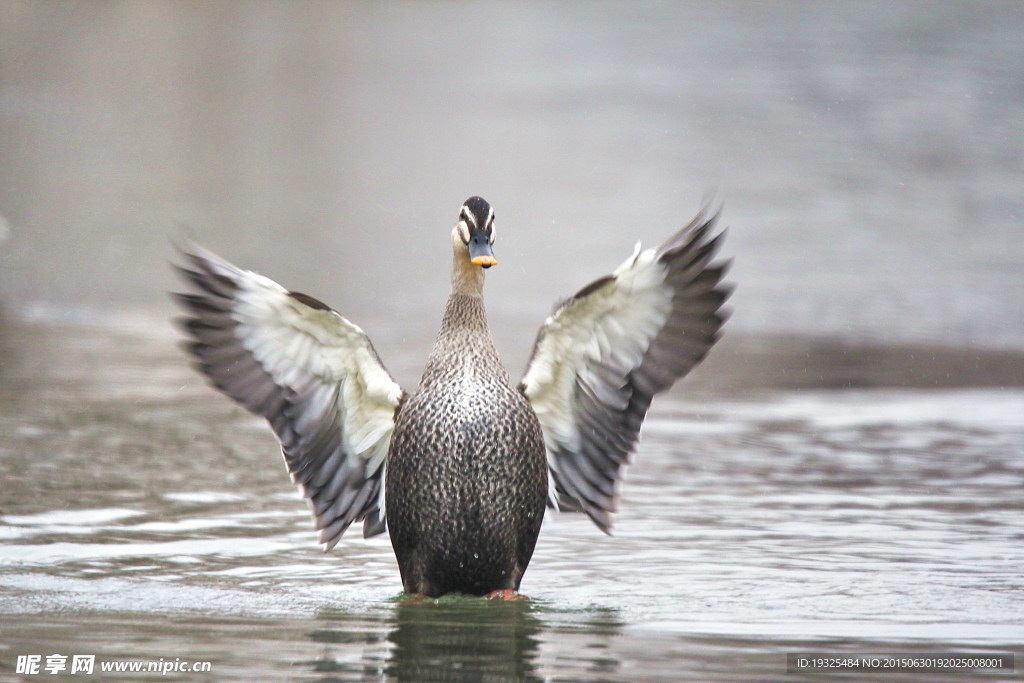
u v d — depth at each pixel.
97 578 9.55
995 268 24.20
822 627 8.43
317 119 37.50
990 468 13.20
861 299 22.70
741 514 11.52
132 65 43.56
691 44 45.69
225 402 16.12
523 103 38.81
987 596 9.12
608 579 9.65
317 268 24.78
